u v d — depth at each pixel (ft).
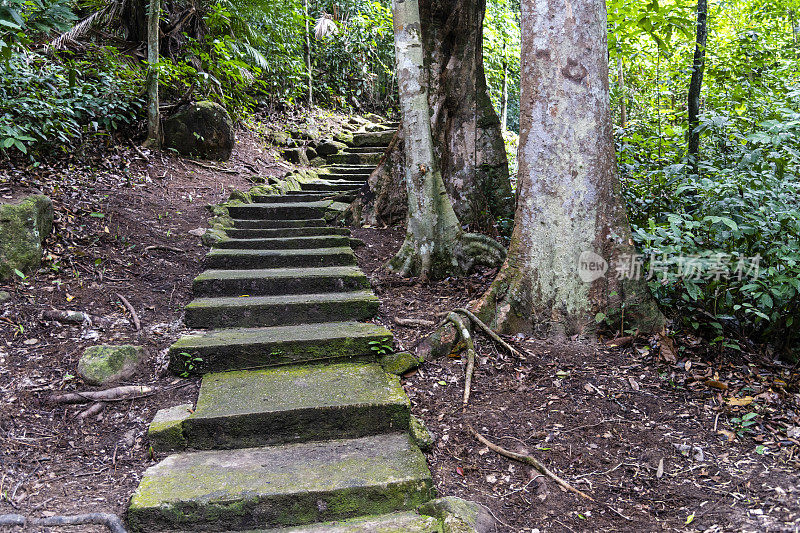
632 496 8.06
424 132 16.28
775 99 14.88
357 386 10.53
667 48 18.17
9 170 17.03
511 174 25.21
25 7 13.03
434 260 16.35
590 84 12.05
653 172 15.01
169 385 10.77
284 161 28.50
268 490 7.86
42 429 9.33
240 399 9.95
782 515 7.13
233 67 24.90
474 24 19.51
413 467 8.54
